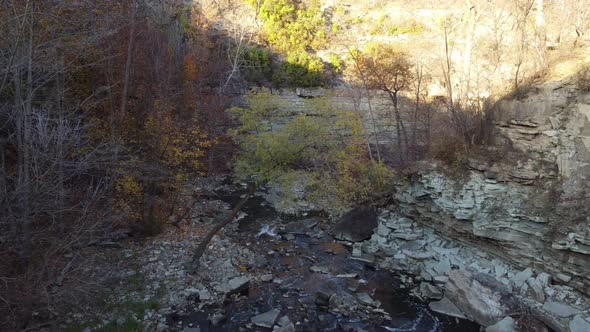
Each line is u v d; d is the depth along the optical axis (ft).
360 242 56.03
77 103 45.37
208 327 35.06
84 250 41.19
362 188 63.26
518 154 47.42
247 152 58.18
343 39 114.01
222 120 79.92
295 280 44.29
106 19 49.21
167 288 39.81
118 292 38.04
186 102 72.18
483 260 47.34
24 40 34.65
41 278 30.78
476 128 55.57
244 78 100.53
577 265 38.32
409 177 62.03
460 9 97.09
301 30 110.32
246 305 38.91
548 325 35.50
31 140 30.83
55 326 32.22
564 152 42.60
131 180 45.73
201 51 95.40
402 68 70.33
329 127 59.26
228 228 57.26
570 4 55.67
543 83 47.06
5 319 29.89
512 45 65.82
